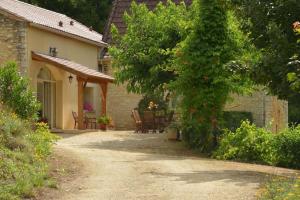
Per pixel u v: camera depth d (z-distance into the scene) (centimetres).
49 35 2586
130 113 3019
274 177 1173
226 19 1820
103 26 3906
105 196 991
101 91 2969
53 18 2942
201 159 1614
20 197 954
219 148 1730
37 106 1625
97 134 2405
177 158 1581
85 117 2775
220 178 1182
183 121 1920
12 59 2366
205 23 1805
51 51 2598
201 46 1800
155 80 2150
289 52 1295
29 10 2777
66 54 2742
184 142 1983
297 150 1627
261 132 1720
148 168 1314
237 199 955
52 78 2673
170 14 2167
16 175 1055
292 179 1096
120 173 1230
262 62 1347
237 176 1216
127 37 2198
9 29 2372
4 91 1588
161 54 2114
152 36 2162
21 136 1342
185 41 1822
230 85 1800
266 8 1344
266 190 984
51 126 2667
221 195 990
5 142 1240
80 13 3856
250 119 2509
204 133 1858
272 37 1301
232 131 2020
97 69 3080
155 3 3167
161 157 1585
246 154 1675
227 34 1820
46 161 1291
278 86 1354
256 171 1341
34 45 2452
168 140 2152
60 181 1118
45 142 1423
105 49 3128
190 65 1806
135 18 2195
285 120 2938
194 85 1836
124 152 1703
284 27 1335
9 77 1603
